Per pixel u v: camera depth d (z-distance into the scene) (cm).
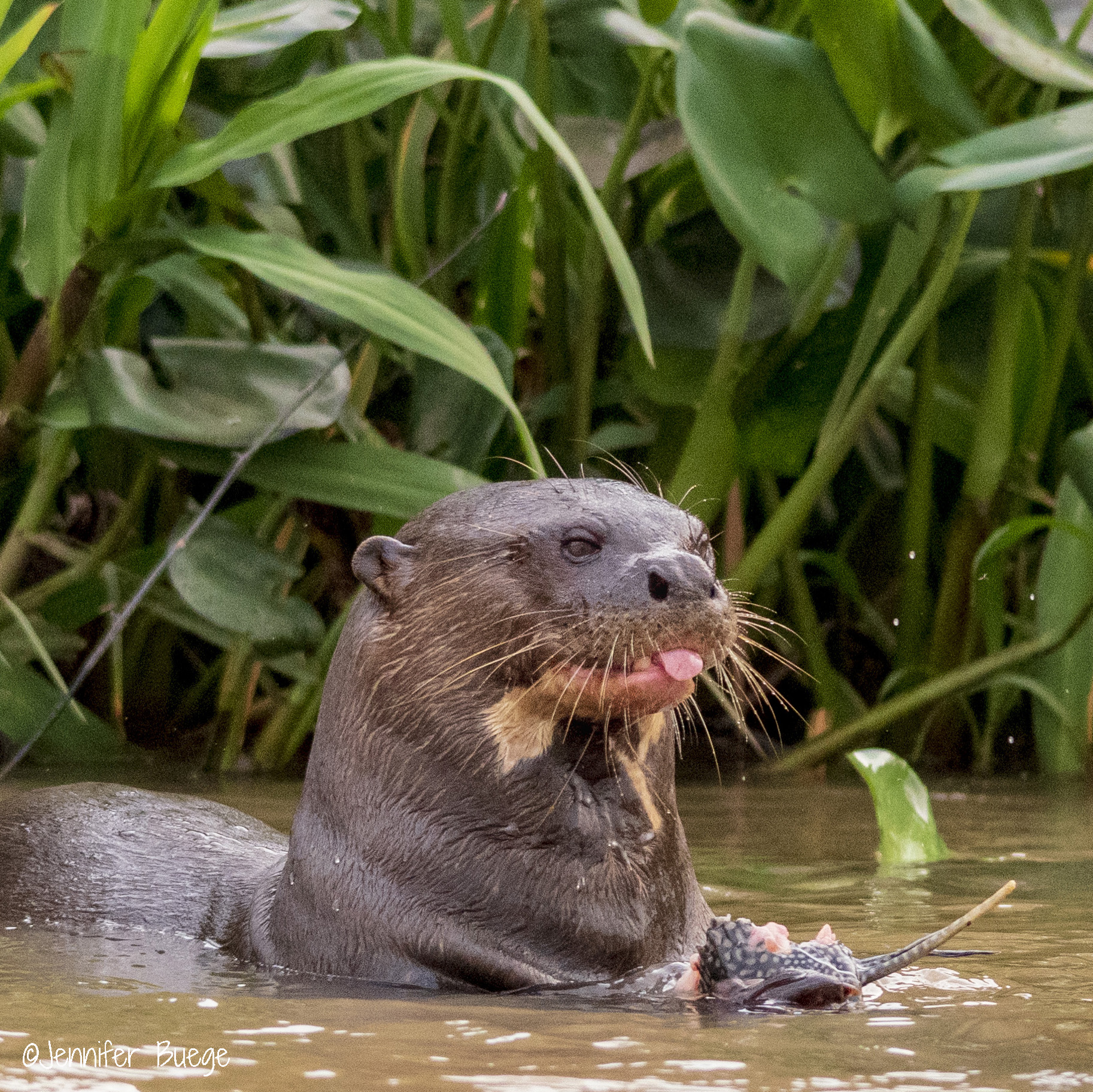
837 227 1205
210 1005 505
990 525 1384
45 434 1173
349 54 1373
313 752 647
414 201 1236
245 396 1049
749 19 1393
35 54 1069
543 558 602
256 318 1080
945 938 530
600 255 1259
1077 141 1073
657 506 631
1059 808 1110
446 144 1354
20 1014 478
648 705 588
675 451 1349
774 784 1247
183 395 1046
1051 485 1520
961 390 1444
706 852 905
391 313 912
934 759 1404
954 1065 409
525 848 593
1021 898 742
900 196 1095
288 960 610
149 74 923
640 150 1289
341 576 1227
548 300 1290
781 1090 379
